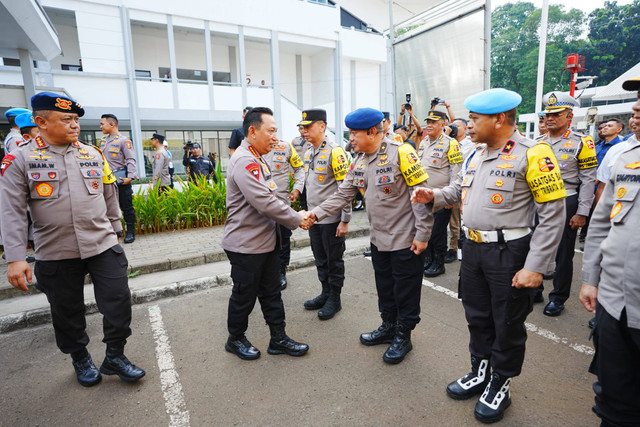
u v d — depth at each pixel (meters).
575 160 3.34
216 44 19.98
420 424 2.13
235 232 2.69
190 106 16.30
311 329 3.32
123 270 2.58
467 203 2.21
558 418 2.15
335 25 20.27
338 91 21.02
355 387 2.49
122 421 2.22
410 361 2.77
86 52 14.12
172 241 5.71
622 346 1.62
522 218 2.03
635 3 33.09
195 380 2.61
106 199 2.73
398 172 2.61
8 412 2.32
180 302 3.94
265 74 21.94
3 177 2.23
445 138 4.56
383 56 23.25
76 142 2.51
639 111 1.64
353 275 4.67
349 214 3.27
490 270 2.09
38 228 2.35
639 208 1.55
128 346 3.07
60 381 2.64
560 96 3.33
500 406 2.13
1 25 8.01
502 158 2.05
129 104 15.01
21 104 9.83
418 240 2.54
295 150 4.86
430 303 3.80
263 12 17.66
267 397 2.41
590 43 34.22
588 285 1.83
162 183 7.60
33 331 3.41
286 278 4.61
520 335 2.09
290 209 2.72
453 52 6.86
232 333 2.85
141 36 18.06
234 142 4.71
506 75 38.19
